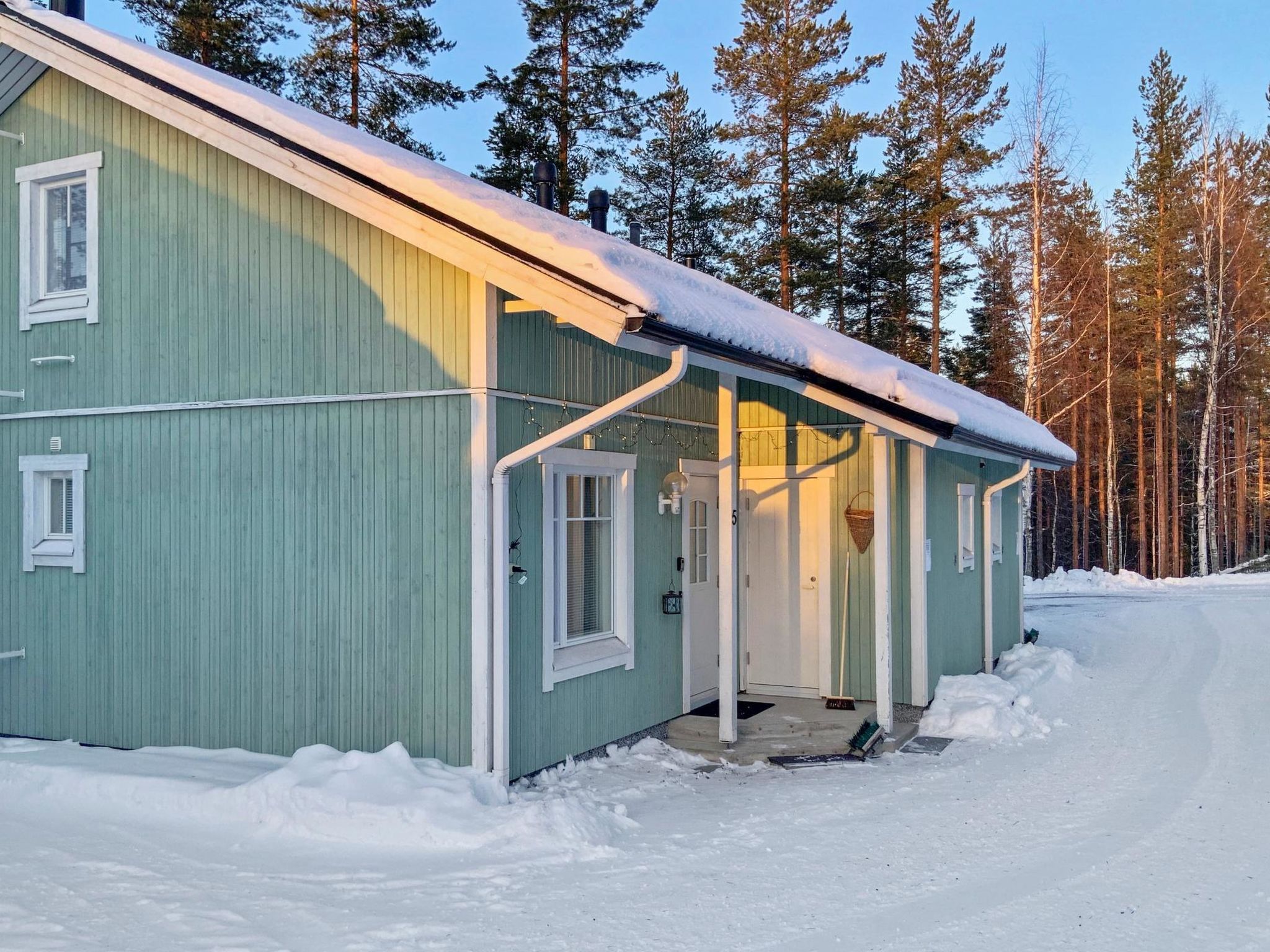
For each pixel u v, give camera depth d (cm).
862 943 410
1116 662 1204
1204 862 513
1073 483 3562
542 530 683
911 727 879
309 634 673
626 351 797
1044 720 891
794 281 2591
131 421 748
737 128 2603
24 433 794
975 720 856
